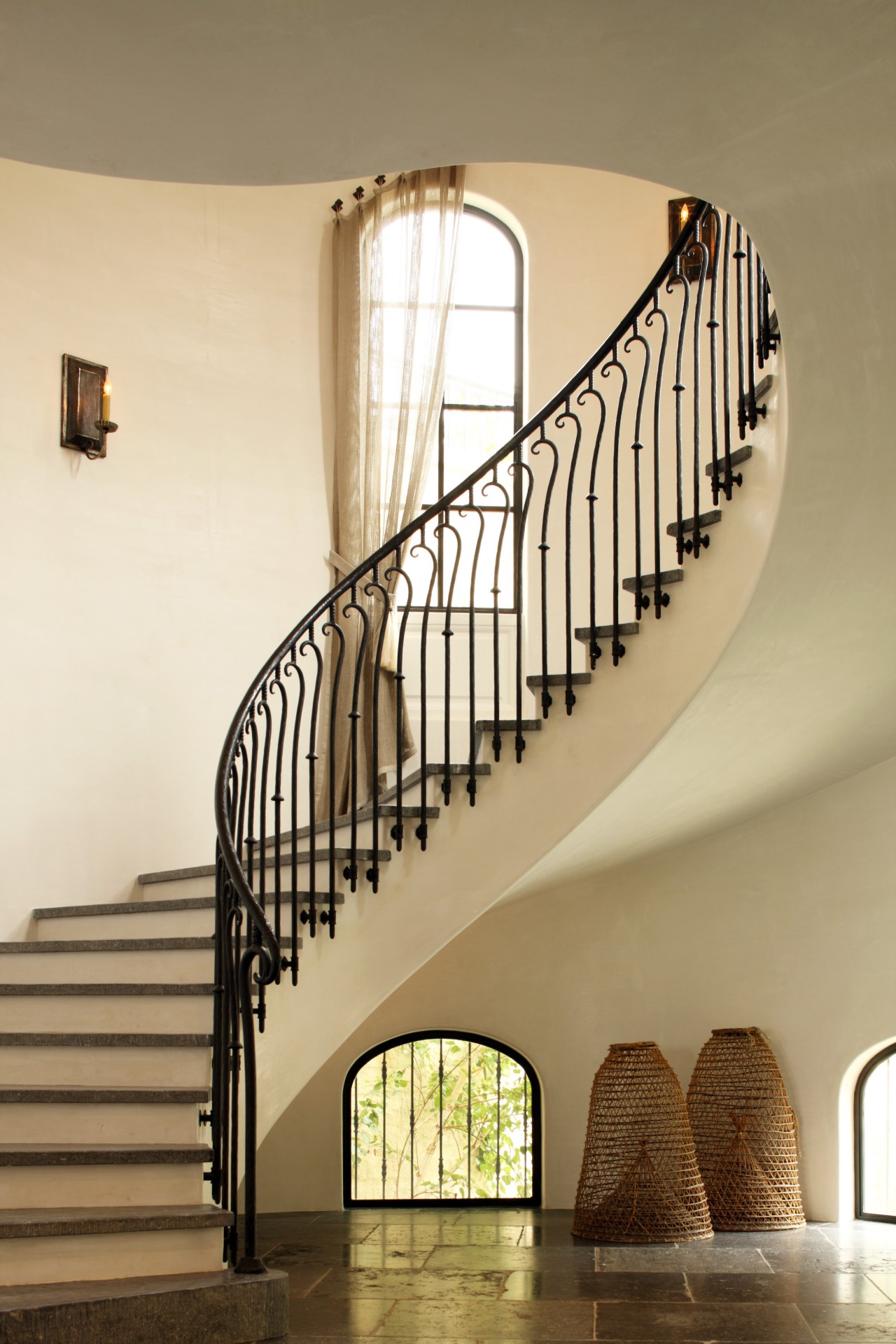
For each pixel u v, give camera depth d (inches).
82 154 111.7
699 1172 220.8
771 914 248.8
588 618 277.4
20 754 224.8
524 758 194.4
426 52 97.7
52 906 222.5
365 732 255.0
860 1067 240.5
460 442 289.3
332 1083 250.1
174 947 181.8
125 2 91.8
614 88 102.0
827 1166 234.8
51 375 240.7
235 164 113.0
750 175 114.3
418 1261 191.5
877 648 191.0
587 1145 223.8
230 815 173.5
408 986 256.5
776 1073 234.7
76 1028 175.6
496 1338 144.3
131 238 256.5
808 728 210.8
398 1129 255.6
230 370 264.4
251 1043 142.5
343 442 271.6
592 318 288.7
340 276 278.8
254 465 263.6
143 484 249.3
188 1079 162.9
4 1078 165.8
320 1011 186.5
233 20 93.9
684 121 106.3
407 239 282.8
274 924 184.9
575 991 256.7
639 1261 191.6
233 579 256.4
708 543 181.6
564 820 190.2
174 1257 137.8
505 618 280.2
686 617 183.3
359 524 269.1
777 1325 151.6
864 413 147.2
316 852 190.7
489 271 297.9
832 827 247.0
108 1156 144.9
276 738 254.5
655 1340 144.3
